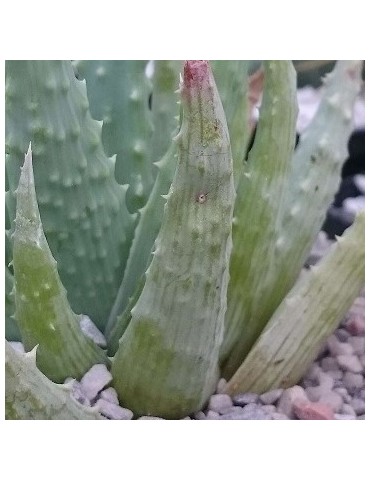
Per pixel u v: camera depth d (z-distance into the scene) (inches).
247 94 6.7
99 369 6.1
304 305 6.5
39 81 5.8
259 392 6.6
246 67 6.5
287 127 6.3
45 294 5.5
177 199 5.0
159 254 5.2
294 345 6.5
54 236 6.3
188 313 5.4
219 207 5.0
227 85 6.4
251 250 6.4
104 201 6.4
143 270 6.4
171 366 5.7
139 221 6.6
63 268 6.5
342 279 6.4
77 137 6.0
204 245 5.1
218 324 5.6
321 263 6.5
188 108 4.7
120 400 6.2
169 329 5.5
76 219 6.3
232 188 5.0
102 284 6.7
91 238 6.5
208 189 4.9
